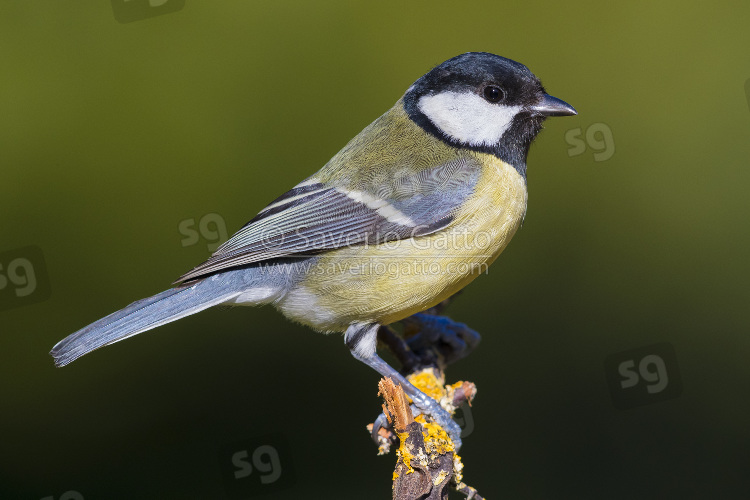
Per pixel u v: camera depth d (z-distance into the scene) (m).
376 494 9.41
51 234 10.36
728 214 10.84
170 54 11.01
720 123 11.10
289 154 11.02
